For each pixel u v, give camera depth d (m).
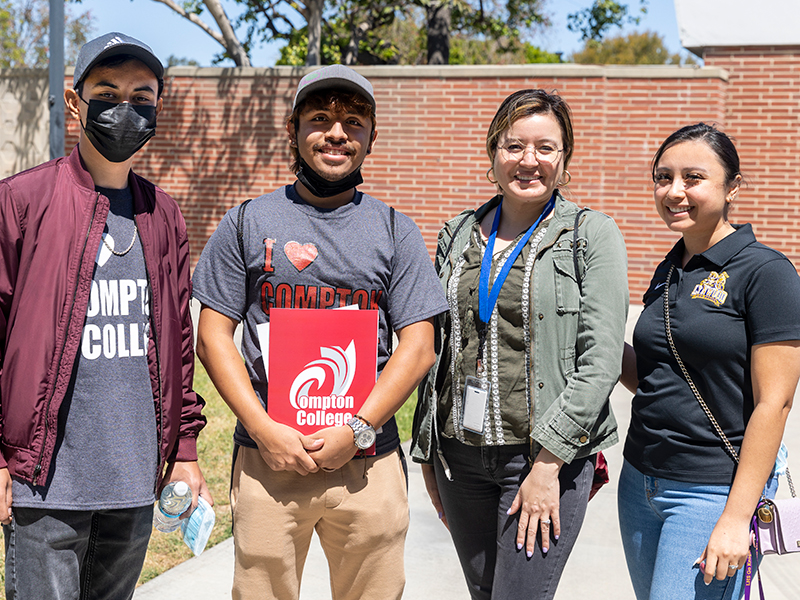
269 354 2.36
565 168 2.69
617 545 4.23
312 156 2.39
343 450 2.32
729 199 2.44
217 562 3.87
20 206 2.23
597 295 2.46
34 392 2.20
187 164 11.76
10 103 12.76
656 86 10.05
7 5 22.89
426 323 2.47
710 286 2.36
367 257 2.40
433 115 10.77
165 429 2.43
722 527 2.24
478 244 2.72
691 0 10.30
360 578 2.51
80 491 2.27
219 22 14.27
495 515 2.72
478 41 25.44
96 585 2.50
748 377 2.31
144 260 2.40
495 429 2.57
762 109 10.03
